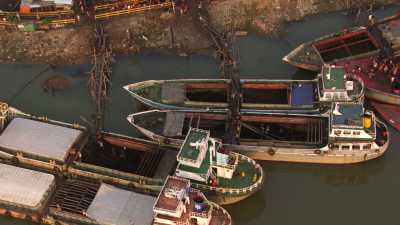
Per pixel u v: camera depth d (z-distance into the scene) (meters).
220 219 67.19
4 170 74.75
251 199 75.00
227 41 99.62
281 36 100.75
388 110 84.50
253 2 105.62
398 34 89.94
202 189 71.06
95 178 75.12
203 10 104.88
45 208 71.81
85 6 106.44
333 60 89.25
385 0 105.12
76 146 78.44
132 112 88.25
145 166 75.38
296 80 86.19
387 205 74.44
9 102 91.38
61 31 102.94
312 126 79.25
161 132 79.12
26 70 97.44
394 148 80.25
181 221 64.38
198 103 82.81
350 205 74.81
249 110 82.19
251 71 94.06
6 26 103.94
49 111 89.38
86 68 96.75
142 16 104.38
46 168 77.12
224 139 77.88
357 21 101.69
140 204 69.81
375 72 86.56
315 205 74.88
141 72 95.31
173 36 101.00
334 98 79.94
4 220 73.38
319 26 102.06
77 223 69.81
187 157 70.19
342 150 75.50
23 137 78.50
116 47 99.81
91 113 88.31
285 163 78.44
